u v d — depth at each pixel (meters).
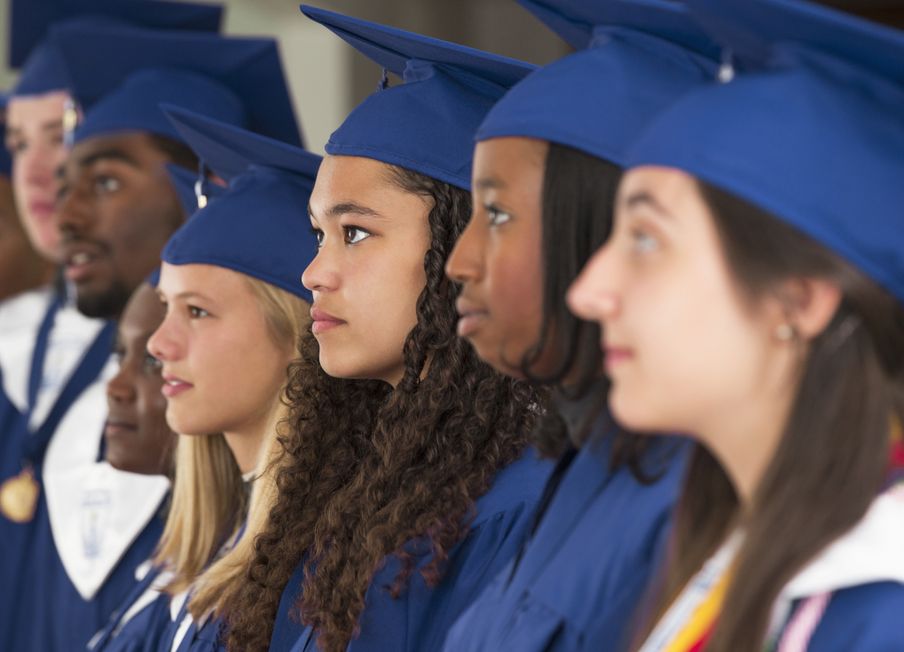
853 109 1.32
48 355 4.88
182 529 3.16
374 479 2.39
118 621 3.39
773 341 1.29
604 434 1.79
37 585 4.48
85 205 4.41
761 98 1.31
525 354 1.78
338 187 2.38
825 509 1.29
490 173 1.79
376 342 2.37
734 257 1.28
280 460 2.76
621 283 1.32
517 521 2.29
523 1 1.99
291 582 2.61
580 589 1.75
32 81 5.15
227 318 2.89
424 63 2.44
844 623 1.29
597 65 1.78
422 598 2.29
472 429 2.36
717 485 1.48
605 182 1.73
